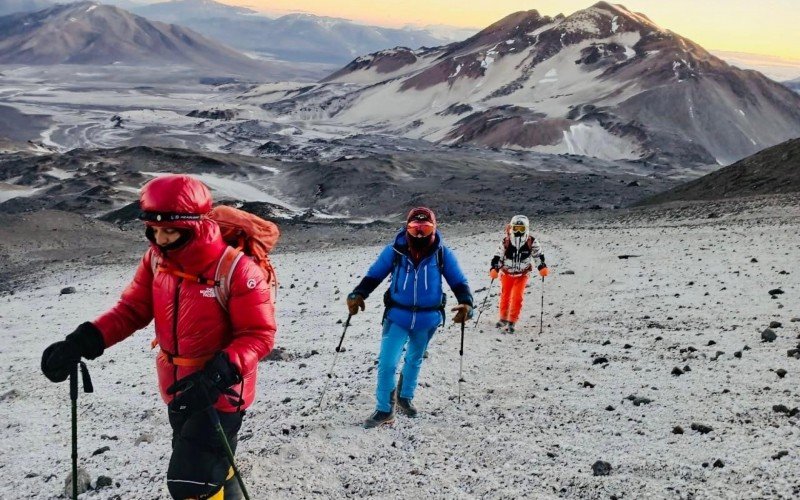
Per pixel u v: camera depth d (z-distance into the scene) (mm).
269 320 4574
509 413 7812
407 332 7750
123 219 94938
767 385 7695
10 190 147000
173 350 4652
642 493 5348
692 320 12383
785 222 30828
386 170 163000
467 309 7621
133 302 4762
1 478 7293
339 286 23891
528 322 14352
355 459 6758
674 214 44406
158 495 6195
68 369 4547
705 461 5762
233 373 4266
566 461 6230
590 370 9508
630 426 6934
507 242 13586
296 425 7797
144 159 186250
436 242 7684
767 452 5699
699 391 7793
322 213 125000
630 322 12953
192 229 4336
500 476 6078
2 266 55156
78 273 43938
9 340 19109
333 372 10492
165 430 8500
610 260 23938
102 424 9133
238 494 4957
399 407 8039
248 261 4574
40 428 9203
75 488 4570
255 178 172750
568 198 120062
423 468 6402
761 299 13578
